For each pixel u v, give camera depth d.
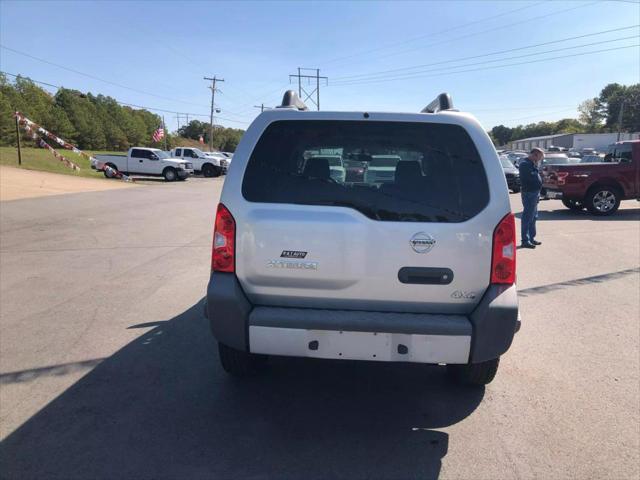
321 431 3.33
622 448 3.13
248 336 3.21
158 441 3.18
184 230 11.99
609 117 122.50
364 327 3.08
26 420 3.41
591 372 4.23
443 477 2.85
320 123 3.31
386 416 3.53
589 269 7.89
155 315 5.63
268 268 3.20
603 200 14.48
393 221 3.11
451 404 3.70
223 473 2.87
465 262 3.11
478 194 3.14
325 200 3.17
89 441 3.17
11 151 41.16
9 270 7.77
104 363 4.35
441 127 3.26
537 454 3.07
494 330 3.07
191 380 4.05
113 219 13.94
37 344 4.76
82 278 7.29
